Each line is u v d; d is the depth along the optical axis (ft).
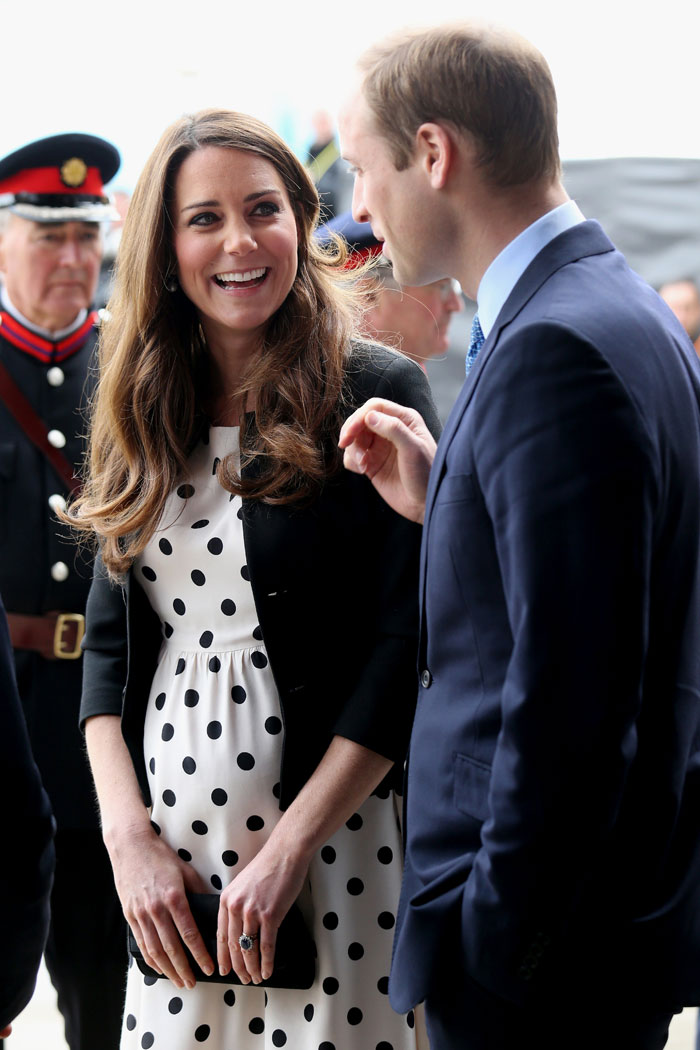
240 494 20.75
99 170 31.07
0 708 16.75
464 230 17.57
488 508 15.96
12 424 30.14
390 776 21.58
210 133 20.90
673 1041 34.47
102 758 22.48
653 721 16.43
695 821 16.80
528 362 15.49
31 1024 36.11
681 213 43.39
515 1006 16.53
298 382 21.11
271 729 21.01
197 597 21.48
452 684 17.44
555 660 15.10
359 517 21.04
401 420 19.89
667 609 16.37
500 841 15.58
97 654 23.44
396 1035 21.34
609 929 16.25
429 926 16.97
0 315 31.01
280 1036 21.20
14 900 16.90
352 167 18.48
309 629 20.88
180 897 20.83
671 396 16.12
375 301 28.86
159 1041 21.54
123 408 21.91
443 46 16.94
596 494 15.02
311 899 21.20
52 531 29.73
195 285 21.15
